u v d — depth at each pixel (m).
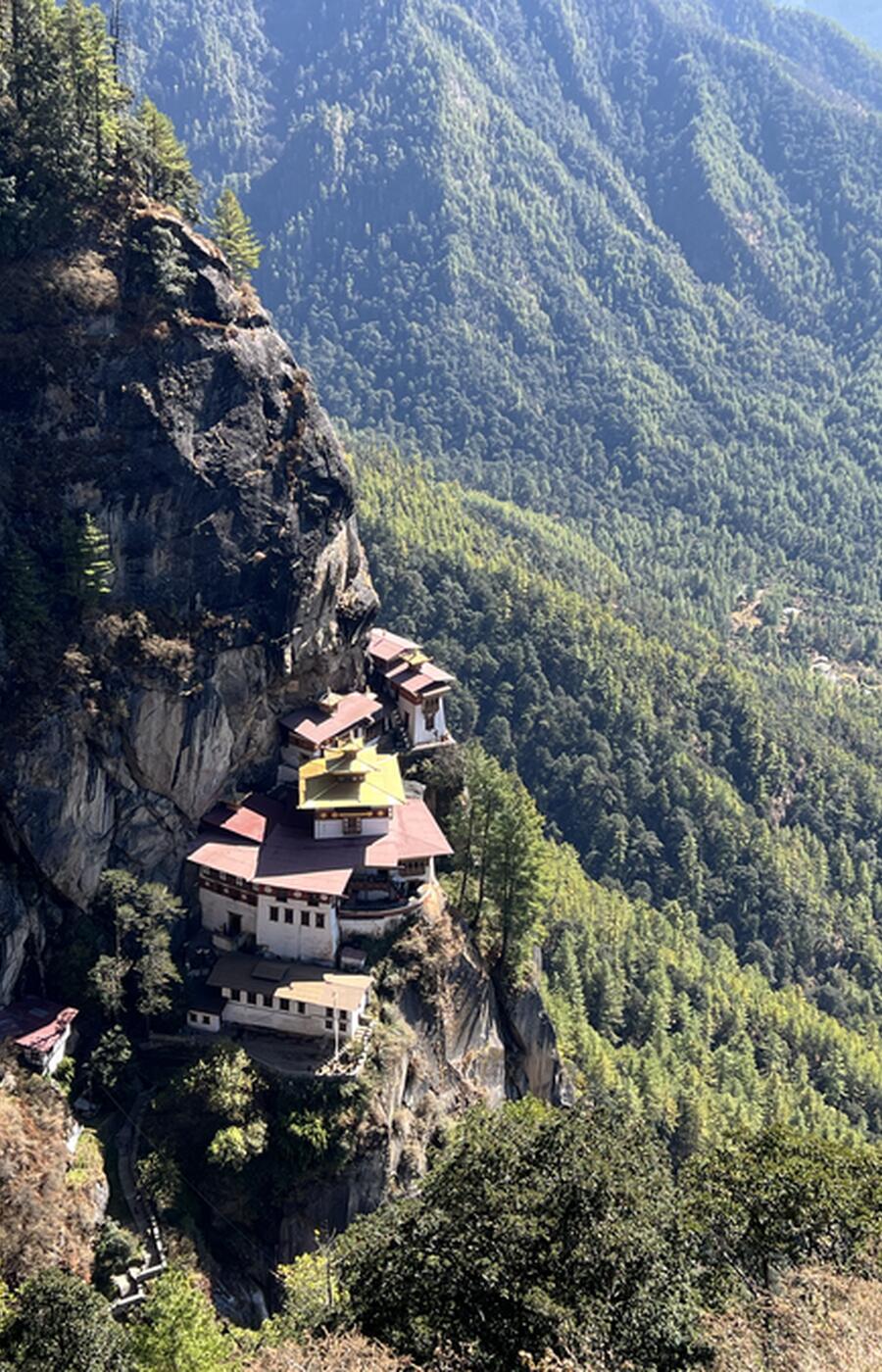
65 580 78.38
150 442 82.69
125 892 78.94
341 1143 73.50
